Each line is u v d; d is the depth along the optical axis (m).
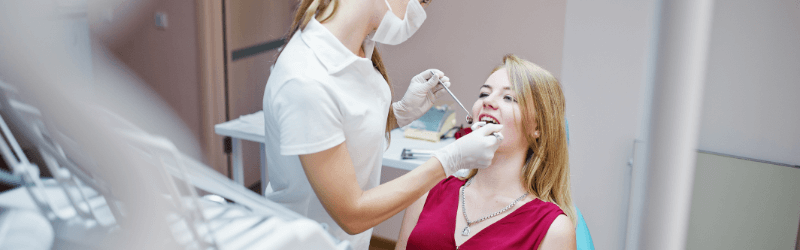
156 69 2.99
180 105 3.07
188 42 2.96
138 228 0.37
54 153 0.37
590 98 1.75
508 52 2.11
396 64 2.33
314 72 0.93
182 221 0.41
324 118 0.91
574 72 1.75
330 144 0.91
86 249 0.38
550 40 2.02
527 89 1.17
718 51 1.35
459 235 1.26
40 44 0.32
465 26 2.15
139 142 0.39
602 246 1.89
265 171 2.37
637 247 0.32
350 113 0.98
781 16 1.25
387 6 1.01
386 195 0.96
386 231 2.66
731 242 1.46
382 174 2.53
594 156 1.80
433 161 1.02
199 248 0.41
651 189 0.30
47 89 0.32
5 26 0.31
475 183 1.31
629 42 1.64
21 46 0.31
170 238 0.39
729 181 1.43
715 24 1.32
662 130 0.28
